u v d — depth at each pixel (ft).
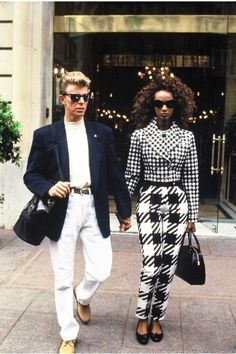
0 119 18.42
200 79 26.04
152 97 11.39
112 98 27.02
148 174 11.53
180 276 11.77
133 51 26.53
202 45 25.82
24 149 22.59
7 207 22.79
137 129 11.63
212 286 15.78
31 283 15.69
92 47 25.84
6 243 20.48
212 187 25.82
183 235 11.52
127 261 18.28
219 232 22.95
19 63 22.34
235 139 25.85
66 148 10.80
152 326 11.97
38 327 12.41
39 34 22.33
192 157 11.53
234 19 24.07
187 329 12.49
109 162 11.42
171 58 26.27
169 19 24.18
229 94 25.64
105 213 11.32
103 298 14.49
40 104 22.75
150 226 11.35
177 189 11.48
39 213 10.55
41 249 19.70
